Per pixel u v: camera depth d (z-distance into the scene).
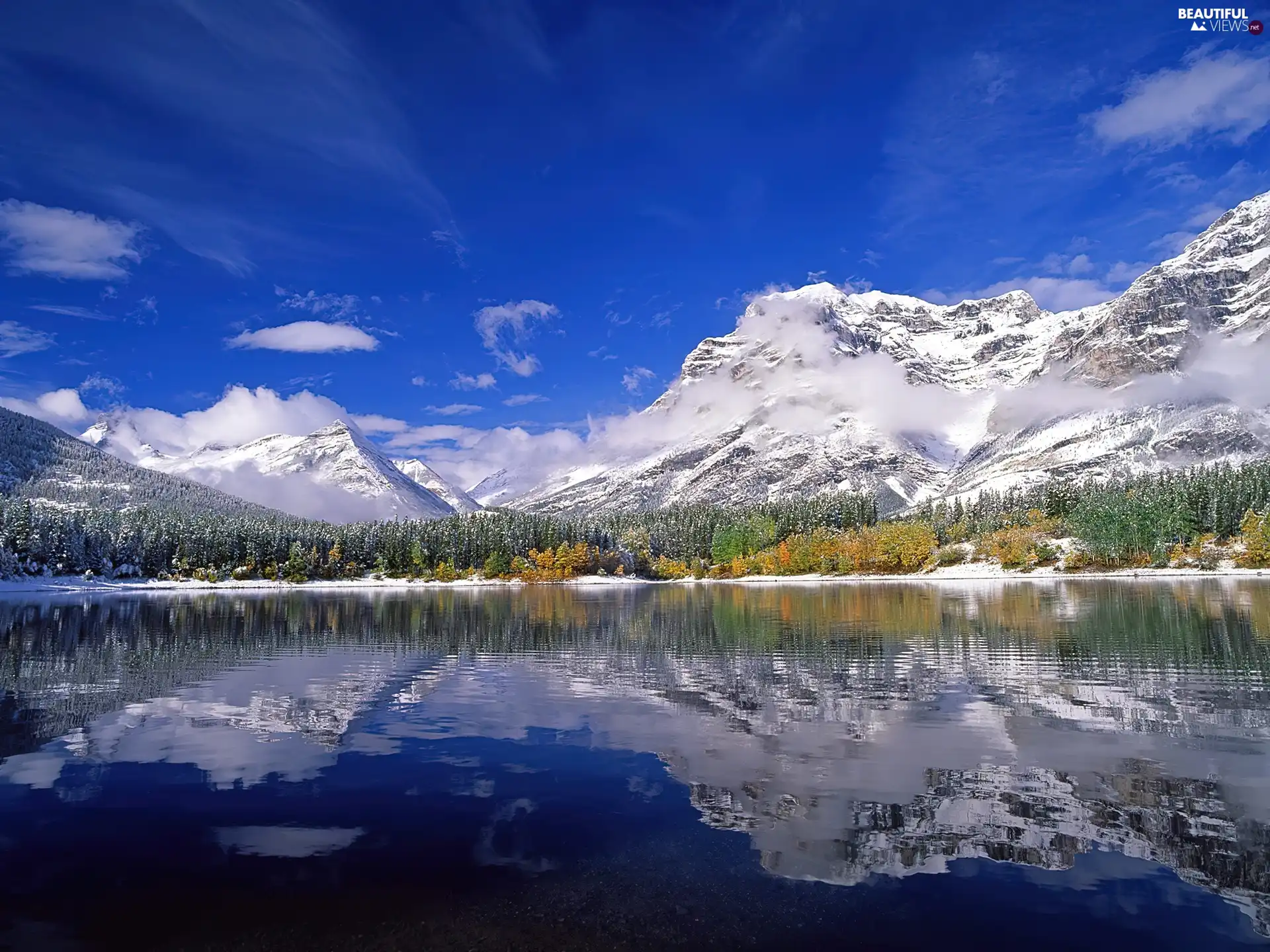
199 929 13.48
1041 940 12.95
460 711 31.62
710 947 12.80
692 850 16.73
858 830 17.78
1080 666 41.53
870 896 14.52
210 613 99.62
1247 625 60.12
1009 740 25.66
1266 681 36.28
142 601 136.12
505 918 13.81
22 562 192.12
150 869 15.85
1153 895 14.52
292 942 13.09
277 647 57.16
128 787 21.27
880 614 82.88
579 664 45.59
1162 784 20.80
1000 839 17.19
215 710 32.09
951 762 23.12
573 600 133.00
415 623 79.81
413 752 24.80
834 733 26.97
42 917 13.89
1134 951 12.59
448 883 15.20
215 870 15.80
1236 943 12.77
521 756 24.22
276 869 15.86
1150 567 184.75
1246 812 18.67
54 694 36.19
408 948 12.88
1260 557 174.75
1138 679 37.19
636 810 19.19
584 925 13.55
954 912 13.95
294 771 22.75
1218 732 26.53
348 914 14.02
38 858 16.42
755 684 37.81
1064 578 177.88
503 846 16.97
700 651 51.84
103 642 60.94
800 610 93.06
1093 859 16.09
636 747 25.23
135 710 32.09
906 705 31.83
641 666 44.75
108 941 13.05
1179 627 59.78
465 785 21.25
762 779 21.64
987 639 55.19
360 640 61.97
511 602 129.38
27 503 196.62
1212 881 15.08
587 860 16.22
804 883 15.09
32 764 23.52
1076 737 25.97
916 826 17.98
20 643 60.03
